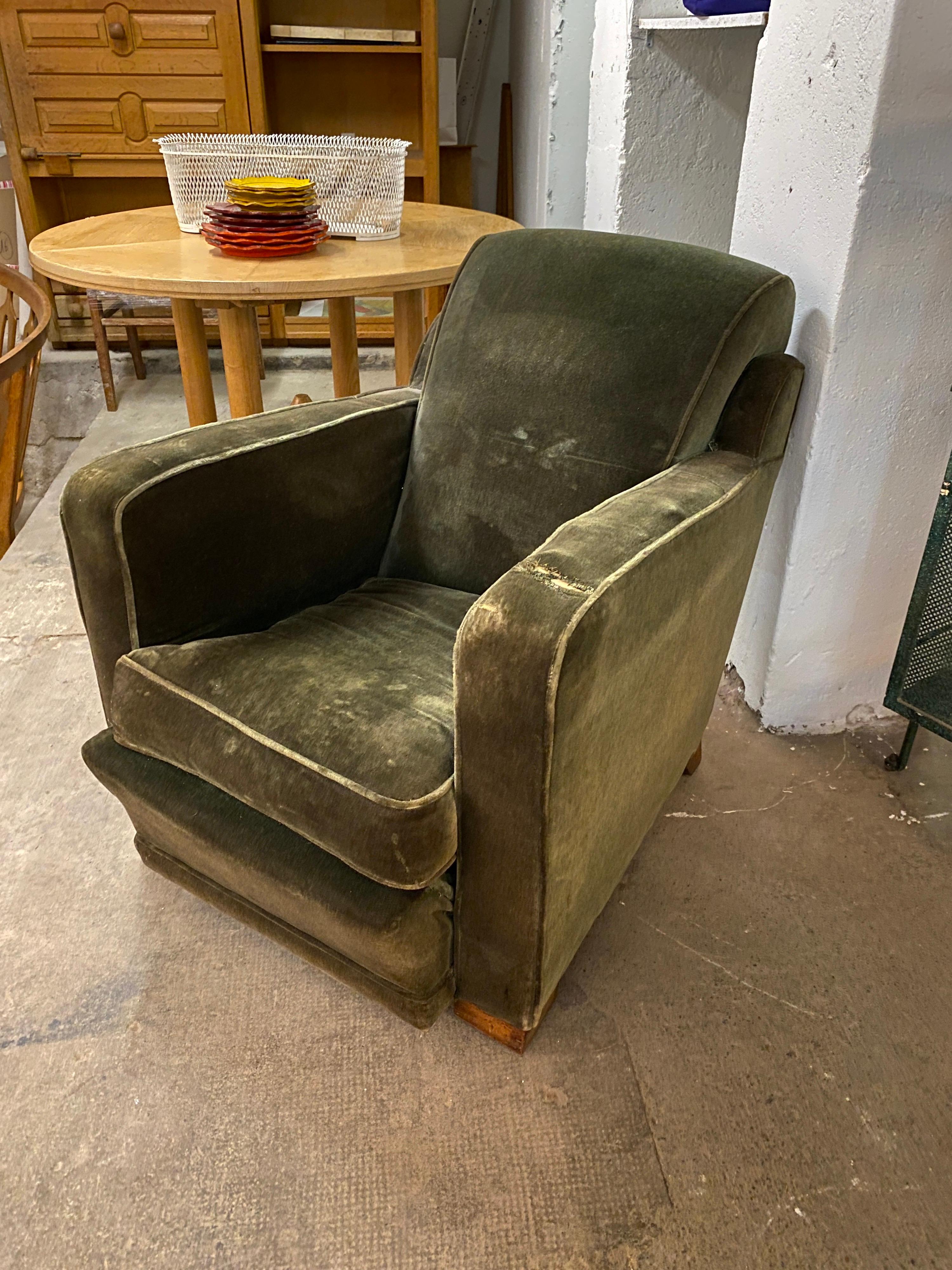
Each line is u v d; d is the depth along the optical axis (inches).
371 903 38.6
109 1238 37.9
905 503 60.9
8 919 52.4
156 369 143.6
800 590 62.5
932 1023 47.1
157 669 44.4
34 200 132.3
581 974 49.5
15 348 85.6
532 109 116.5
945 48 46.9
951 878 55.9
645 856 57.4
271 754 39.5
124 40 121.2
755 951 51.1
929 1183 40.0
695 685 50.3
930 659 58.5
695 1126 42.2
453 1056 45.3
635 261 51.6
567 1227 38.4
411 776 36.9
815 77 53.1
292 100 140.3
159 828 46.9
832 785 63.3
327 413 54.4
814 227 55.0
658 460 48.8
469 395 54.8
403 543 57.9
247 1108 42.8
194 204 81.5
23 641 77.9
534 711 32.2
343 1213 38.8
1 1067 44.5
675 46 74.5
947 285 54.0
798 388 51.1
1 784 62.3
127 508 43.4
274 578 52.2
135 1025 46.6
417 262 71.5
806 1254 37.4
